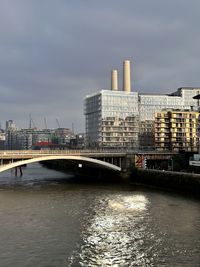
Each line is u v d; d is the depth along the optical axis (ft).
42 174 417.49
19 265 96.02
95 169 374.22
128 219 150.00
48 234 126.62
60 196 217.77
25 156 269.85
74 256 103.04
